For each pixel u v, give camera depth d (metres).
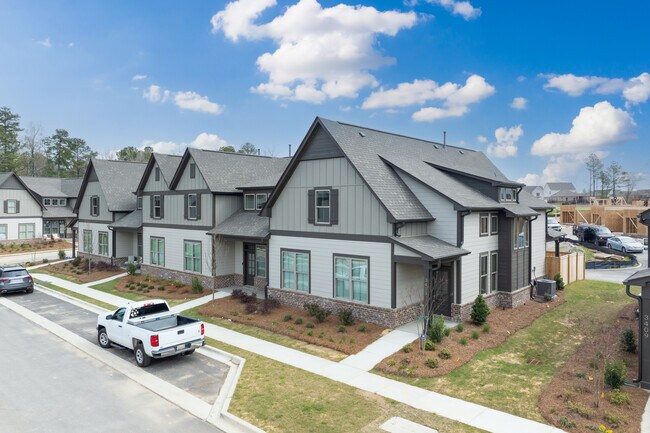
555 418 10.22
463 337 16.05
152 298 24.66
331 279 19.59
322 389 12.17
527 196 26.89
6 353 15.77
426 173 20.84
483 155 32.12
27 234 50.06
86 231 38.16
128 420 10.68
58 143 89.31
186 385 12.78
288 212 21.45
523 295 21.73
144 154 93.19
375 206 17.89
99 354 15.59
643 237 49.34
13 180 48.84
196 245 27.16
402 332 16.97
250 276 26.16
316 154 20.02
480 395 11.72
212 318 20.11
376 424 10.18
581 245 45.03
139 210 34.56
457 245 18.09
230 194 26.89
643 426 9.78
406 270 18.09
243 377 13.08
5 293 26.70
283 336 17.22
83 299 24.83
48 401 11.77
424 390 12.07
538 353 15.08
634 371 12.99
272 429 10.01
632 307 20.27
